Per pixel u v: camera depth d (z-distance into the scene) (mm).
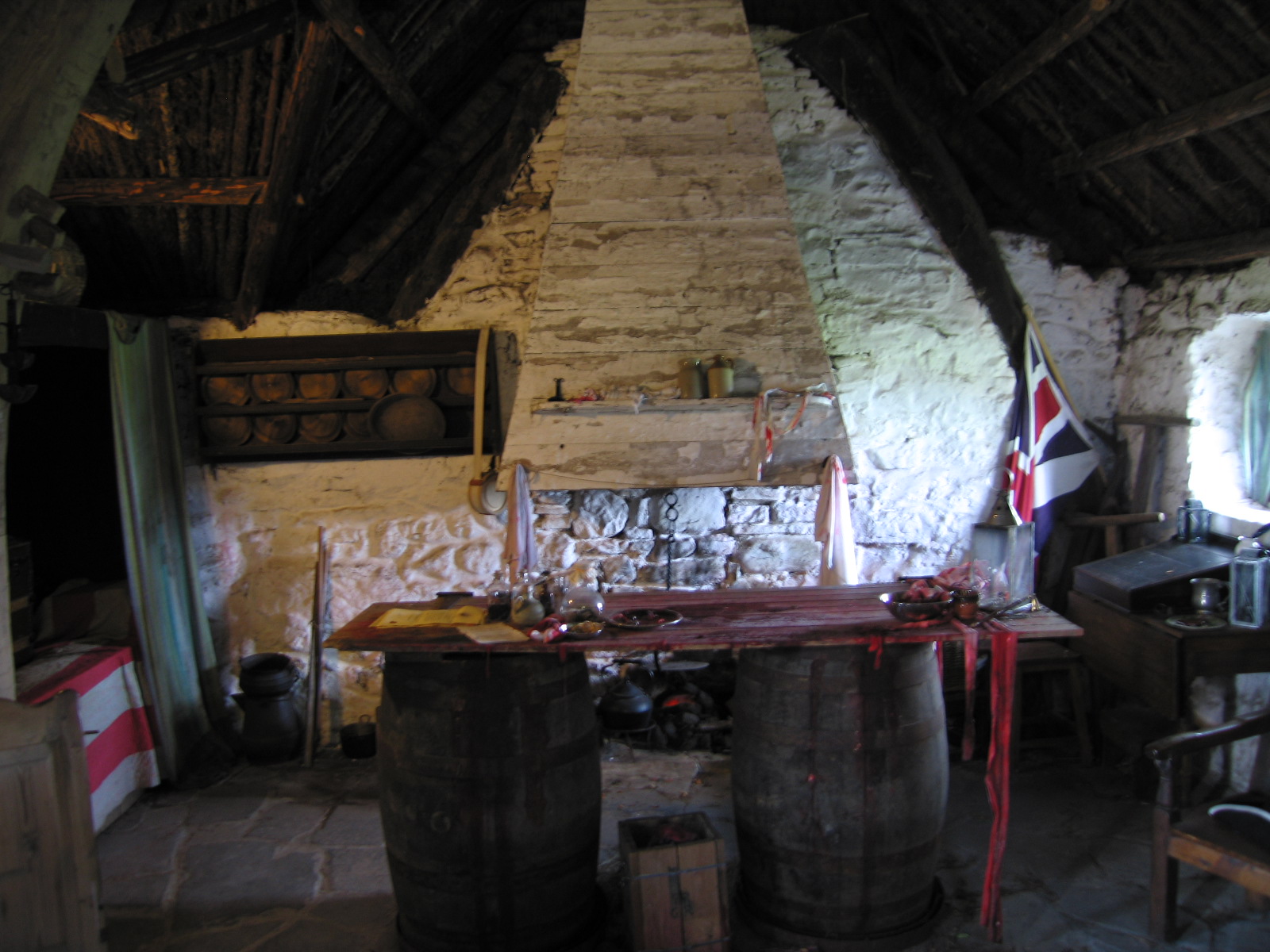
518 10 3787
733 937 2623
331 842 3260
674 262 3338
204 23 3057
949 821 3279
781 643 2475
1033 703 4141
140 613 3580
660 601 2941
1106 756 3744
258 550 4133
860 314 3994
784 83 3896
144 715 3605
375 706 4164
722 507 4062
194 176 3623
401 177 4047
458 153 4027
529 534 3422
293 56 3184
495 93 3959
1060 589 4121
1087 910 2719
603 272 3344
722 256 3332
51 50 2207
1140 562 3535
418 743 2443
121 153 3494
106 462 4012
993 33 3467
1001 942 2562
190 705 3869
